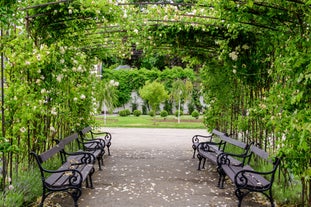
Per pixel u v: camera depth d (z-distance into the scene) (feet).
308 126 9.33
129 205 13.69
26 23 16.40
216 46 24.20
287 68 12.32
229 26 19.08
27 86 15.10
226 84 27.07
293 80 12.00
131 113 85.56
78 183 13.05
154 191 15.89
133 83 84.99
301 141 9.45
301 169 11.92
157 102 61.98
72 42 21.45
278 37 15.64
